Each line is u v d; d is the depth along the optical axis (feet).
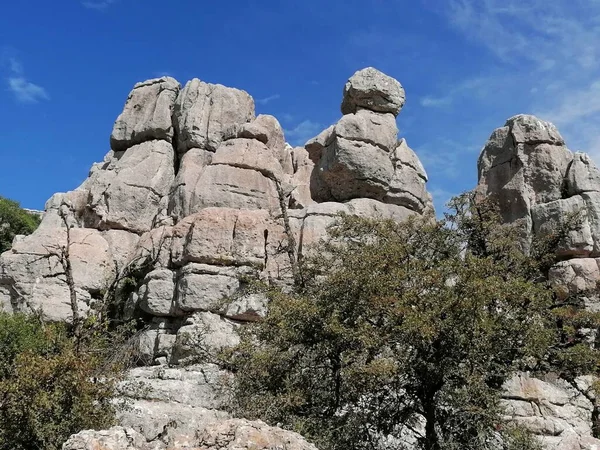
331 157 97.35
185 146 99.19
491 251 71.82
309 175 102.99
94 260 86.63
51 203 102.37
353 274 54.70
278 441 33.37
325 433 49.85
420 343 51.37
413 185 100.73
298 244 84.64
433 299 52.19
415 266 56.65
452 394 51.13
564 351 65.00
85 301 83.82
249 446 32.73
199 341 69.00
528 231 97.55
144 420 52.44
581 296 79.97
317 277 67.05
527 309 57.06
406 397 54.34
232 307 77.51
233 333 74.59
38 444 47.83
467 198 73.15
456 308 50.60
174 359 73.61
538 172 101.24
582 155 99.91
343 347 54.95
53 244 85.66
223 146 94.07
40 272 84.02
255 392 56.18
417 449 53.21
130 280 80.12
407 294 52.60
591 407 71.72
